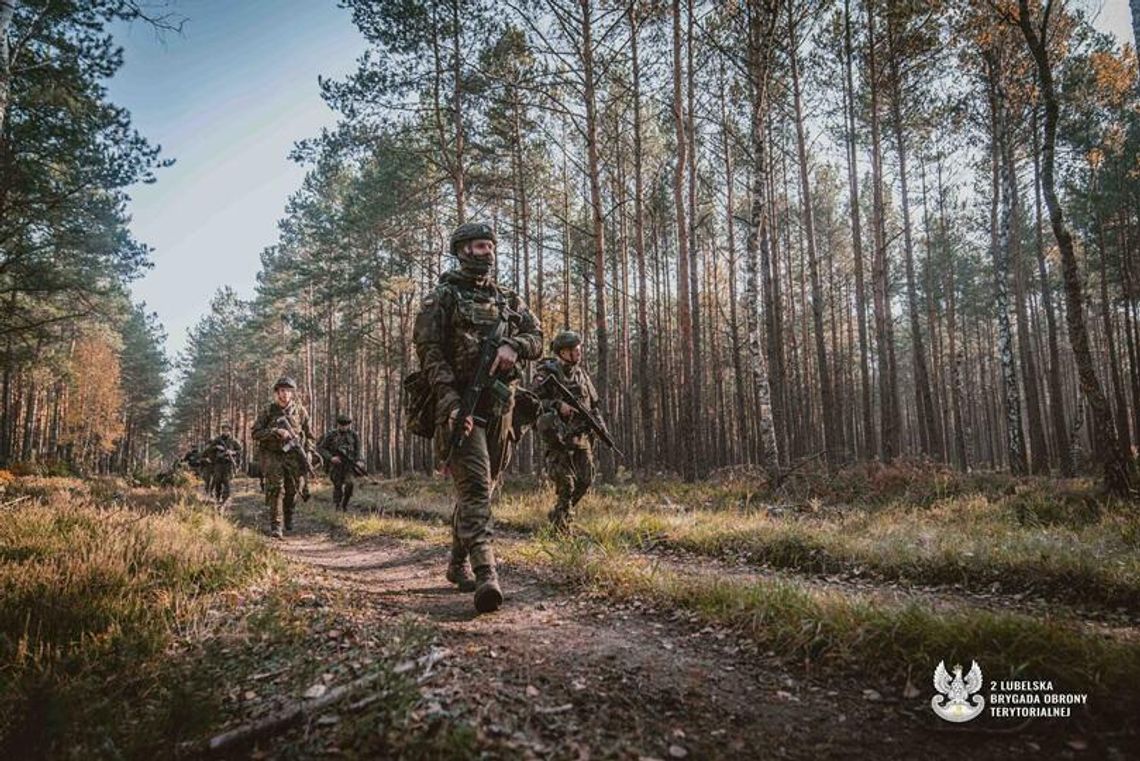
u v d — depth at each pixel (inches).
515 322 155.4
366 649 100.8
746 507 350.3
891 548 202.2
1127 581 156.1
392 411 1646.2
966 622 100.4
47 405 1840.6
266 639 109.3
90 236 688.4
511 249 1026.1
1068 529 238.8
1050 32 664.4
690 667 100.3
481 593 128.5
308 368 1758.1
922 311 1451.8
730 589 131.3
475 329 145.8
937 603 154.4
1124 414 885.2
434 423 149.5
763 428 465.1
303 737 74.9
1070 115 781.3
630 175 931.3
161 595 130.5
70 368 1317.7
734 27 603.5
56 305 895.7
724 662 103.5
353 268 1206.9
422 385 149.1
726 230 1205.7
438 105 684.7
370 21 644.1
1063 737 77.2
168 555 159.2
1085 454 821.9
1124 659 87.1
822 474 473.7
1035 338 1451.8
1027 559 179.0
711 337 1215.6
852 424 1375.5
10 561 146.6
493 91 689.0
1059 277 1301.7
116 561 146.1
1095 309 1469.0
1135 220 978.1
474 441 143.1
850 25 757.3
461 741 69.4
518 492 500.1
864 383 818.2
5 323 730.2
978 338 1616.6
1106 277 1072.2
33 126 589.9
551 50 568.1
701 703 87.3
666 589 139.1
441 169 735.1
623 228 962.1
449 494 532.1
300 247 1508.4
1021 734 78.5
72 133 600.1
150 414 2586.1
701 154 915.4
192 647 106.8
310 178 1257.4
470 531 137.6
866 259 1378.0
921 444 907.4
